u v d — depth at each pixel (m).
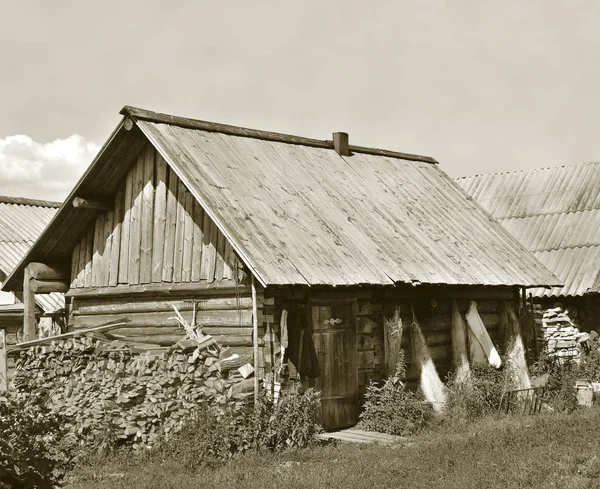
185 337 17.86
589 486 10.76
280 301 16.39
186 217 18.12
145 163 19.27
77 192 19.47
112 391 16.20
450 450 13.66
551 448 13.06
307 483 11.81
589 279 27.11
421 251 19.81
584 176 32.38
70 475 14.02
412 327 18.81
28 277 20.86
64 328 21.34
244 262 15.67
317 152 22.64
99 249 20.25
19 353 18.44
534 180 33.75
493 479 11.36
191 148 18.55
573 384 19.36
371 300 18.19
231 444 14.58
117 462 15.01
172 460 14.58
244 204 17.41
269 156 20.61
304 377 16.58
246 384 15.54
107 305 19.98
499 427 15.85
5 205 32.94
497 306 21.66
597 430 14.54
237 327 16.75
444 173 26.22
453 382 18.86
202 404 15.31
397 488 11.23
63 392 17.02
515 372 20.22
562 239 29.64
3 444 8.82
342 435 16.19
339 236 18.42
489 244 22.48
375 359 18.06
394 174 23.98
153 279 18.67
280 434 14.98
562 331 25.52
